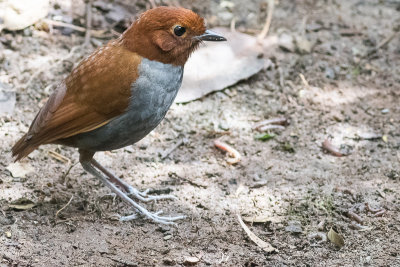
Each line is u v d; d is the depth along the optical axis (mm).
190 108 12312
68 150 10938
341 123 12234
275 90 12984
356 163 11156
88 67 8711
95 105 8656
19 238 8773
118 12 14062
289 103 12719
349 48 14289
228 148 11156
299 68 13609
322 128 12070
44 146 10906
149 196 9930
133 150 11148
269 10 15242
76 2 14062
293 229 9414
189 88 12531
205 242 9133
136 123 8875
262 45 13977
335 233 9234
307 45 14078
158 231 9344
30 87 12094
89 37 13461
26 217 9219
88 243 8852
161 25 8648
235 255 8883
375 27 15039
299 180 10617
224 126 11930
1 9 13250
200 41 9062
